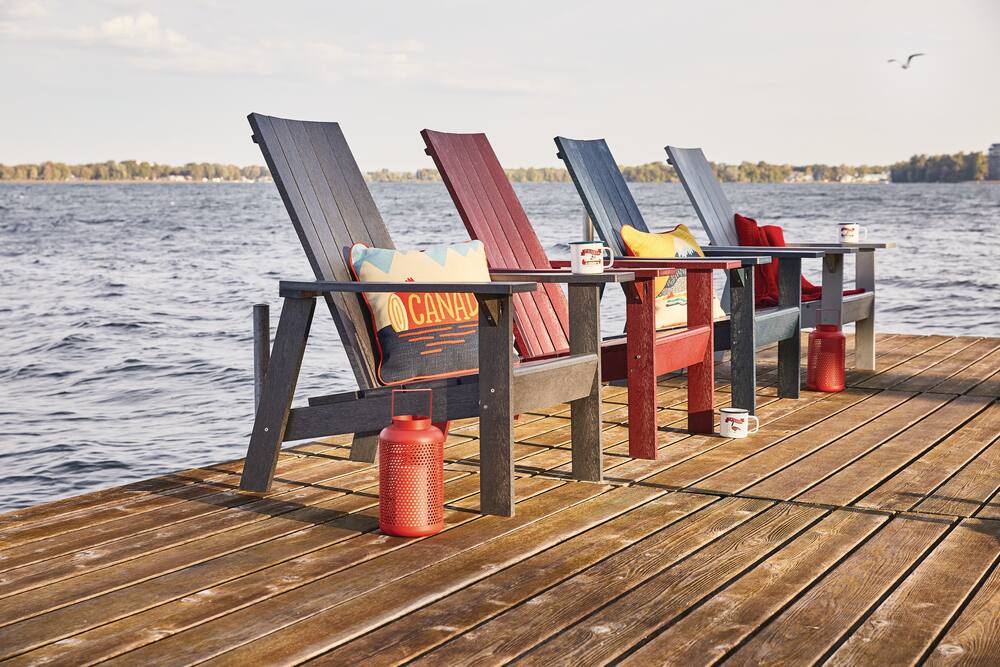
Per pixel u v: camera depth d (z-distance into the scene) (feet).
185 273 63.00
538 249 13.52
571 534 8.39
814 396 14.94
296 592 7.07
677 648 6.08
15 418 23.06
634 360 11.10
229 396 25.61
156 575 7.44
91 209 159.94
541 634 6.31
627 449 11.61
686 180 17.31
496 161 13.76
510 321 8.73
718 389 15.72
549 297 13.07
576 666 5.86
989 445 11.71
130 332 37.22
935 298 48.98
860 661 5.90
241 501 9.51
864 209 140.97
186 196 197.16
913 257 69.67
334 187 11.11
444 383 9.17
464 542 8.18
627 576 7.35
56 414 23.52
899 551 7.91
